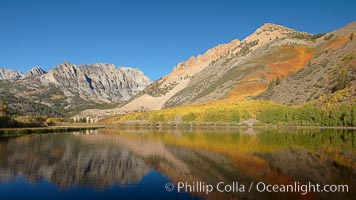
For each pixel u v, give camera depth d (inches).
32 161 1913.1
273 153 2158.0
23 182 1359.5
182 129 6063.0
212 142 3053.6
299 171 1530.5
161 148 2618.1
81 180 1402.6
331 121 5408.5
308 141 2940.5
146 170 1641.2
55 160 1964.8
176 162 1888.5
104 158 2074.3
